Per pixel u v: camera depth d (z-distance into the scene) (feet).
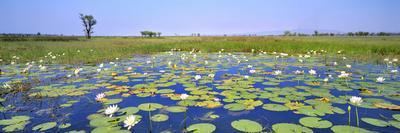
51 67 27.61
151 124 10.02
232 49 56.39
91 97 14.33
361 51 44.73
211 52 54.80
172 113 11.37
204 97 14.06
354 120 10.18
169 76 21.17
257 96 14.16
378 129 9.20
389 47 44.80
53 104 13.01
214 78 20.13
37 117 11.05
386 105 11.94
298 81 18.39
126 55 43.96
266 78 19.86
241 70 24.68
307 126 9.50
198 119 10.59
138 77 20.74
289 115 10.92
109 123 10.07
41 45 73.26
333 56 40.22
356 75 21.03
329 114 10.97
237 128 9.41
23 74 22.67
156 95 14.69
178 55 46.09
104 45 76.33
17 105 12.89
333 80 18.89
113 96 14.51
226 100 13.38
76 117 10.96
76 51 49.34
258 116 10.86
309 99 13.35
